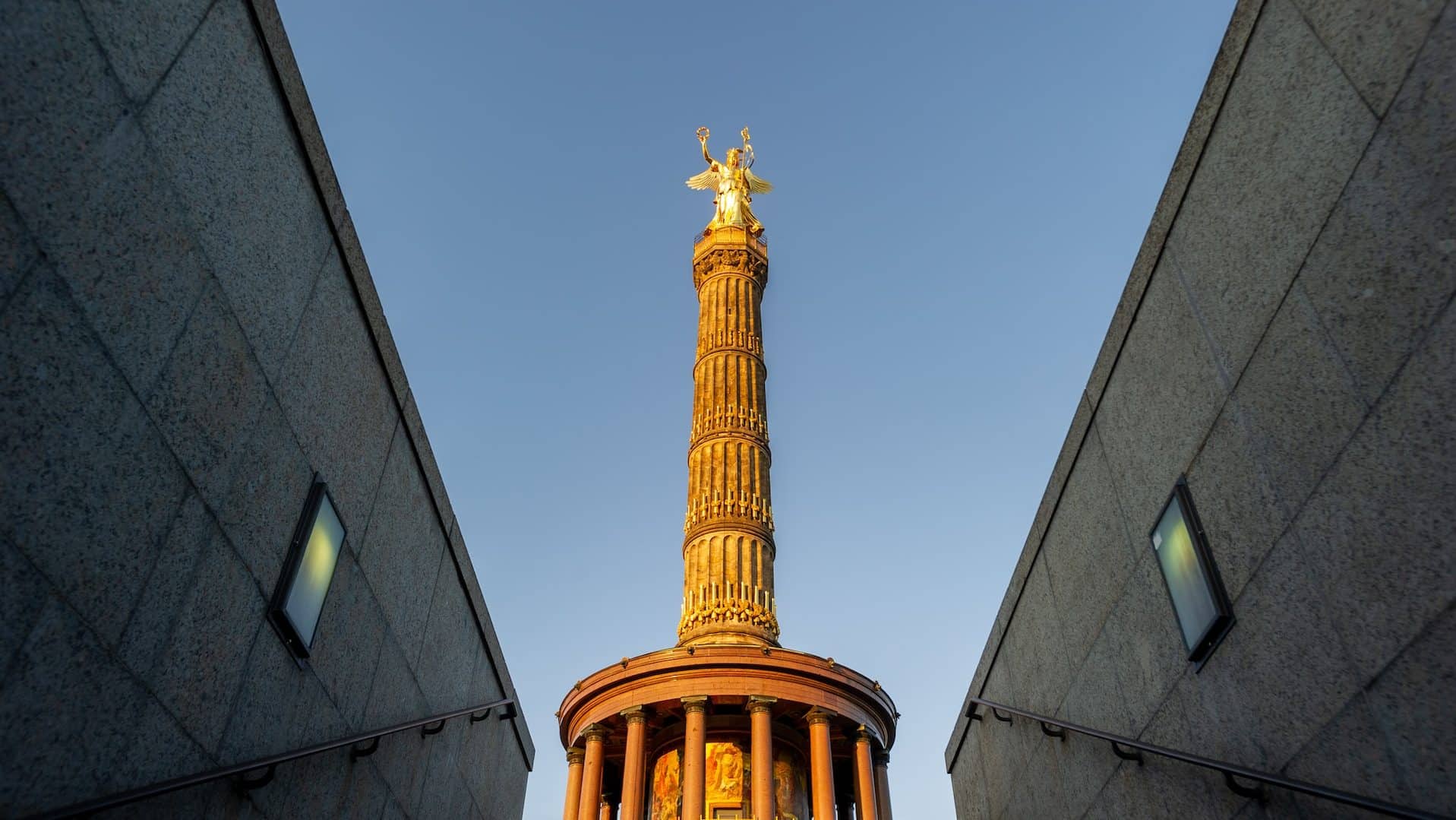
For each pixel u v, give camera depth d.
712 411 39.59
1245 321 7.68
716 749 31.34
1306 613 7.02
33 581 5.53
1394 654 6.11
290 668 8.56
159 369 6.56
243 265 7.53
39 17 5.48
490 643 15.00
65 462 5.74
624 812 28.84
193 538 7.01
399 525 11.16
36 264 5.46
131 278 6.23
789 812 30.72
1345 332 6.47
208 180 7.03
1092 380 10.77
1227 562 8.04
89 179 5.84
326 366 9.09
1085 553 11.22
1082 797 11.24
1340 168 6.50
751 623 33.97
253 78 7.62
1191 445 8.60
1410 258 5.88
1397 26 5.98
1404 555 6.00
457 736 13.52
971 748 16.19
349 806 9.87
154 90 6.42
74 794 5.95
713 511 36.44
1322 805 6.89
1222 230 7.97
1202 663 8.51
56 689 5.77
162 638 6.73
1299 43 6.96
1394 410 6.05
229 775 7.42
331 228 9.02
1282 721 7.34
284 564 8.33
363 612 10.15
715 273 45.16
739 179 49.72
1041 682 12.67
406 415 11.19
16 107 5.31
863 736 31.58
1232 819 8.10
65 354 5.70
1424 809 5.90
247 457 7.70
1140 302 9.53
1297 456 7.04
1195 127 8.34
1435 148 5.66
